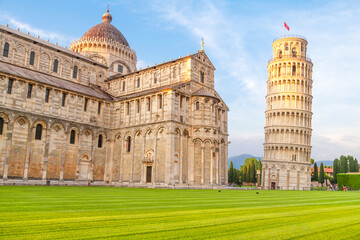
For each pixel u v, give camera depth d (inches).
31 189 1617.9
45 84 2522.1
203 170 2716.5
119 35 3900.1
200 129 2773.1
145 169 2674.7
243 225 548.4
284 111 4623.5
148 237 440.1
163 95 2667.3
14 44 2753.4
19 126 2357.3
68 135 2677.2
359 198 1536.7
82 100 2812.5
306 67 4840.1
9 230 464.1
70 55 3181.6
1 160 2231.8
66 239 417.4
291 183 4409.5
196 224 546.6
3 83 2272.4
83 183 2743.6
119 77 3412.9
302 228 535.5
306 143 4638.3
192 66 2903.5
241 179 6284.5
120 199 1064.2
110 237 434.6
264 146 4749.0
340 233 502.6
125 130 2901.1
